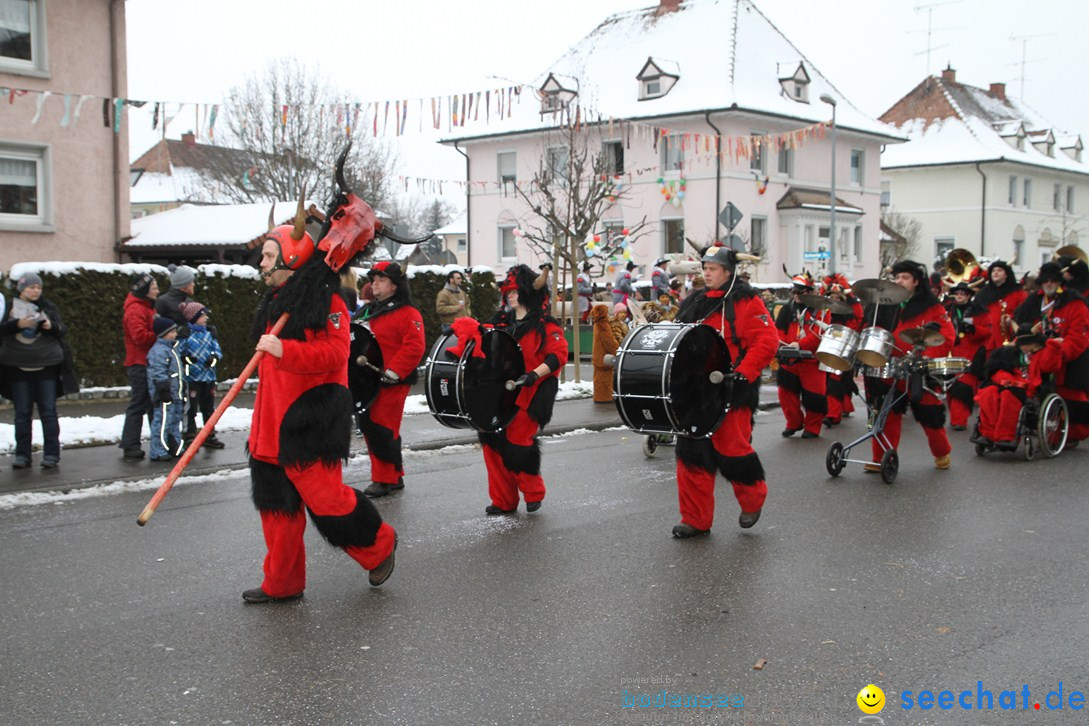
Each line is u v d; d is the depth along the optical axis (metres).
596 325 14.45
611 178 30.62
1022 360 10.59
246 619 5.45
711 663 4.82
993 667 4.78
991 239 51.94
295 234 5.39
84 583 6.07
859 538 7.19
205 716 4.23
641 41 40.16
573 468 9.97
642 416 6.93
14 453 9.81
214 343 10.09
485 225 40.38
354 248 5.43
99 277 13.99
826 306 10.28
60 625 5.33
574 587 6.02
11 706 4.32
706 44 38.66
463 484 9.14
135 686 4.54
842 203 39.97
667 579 6.18
